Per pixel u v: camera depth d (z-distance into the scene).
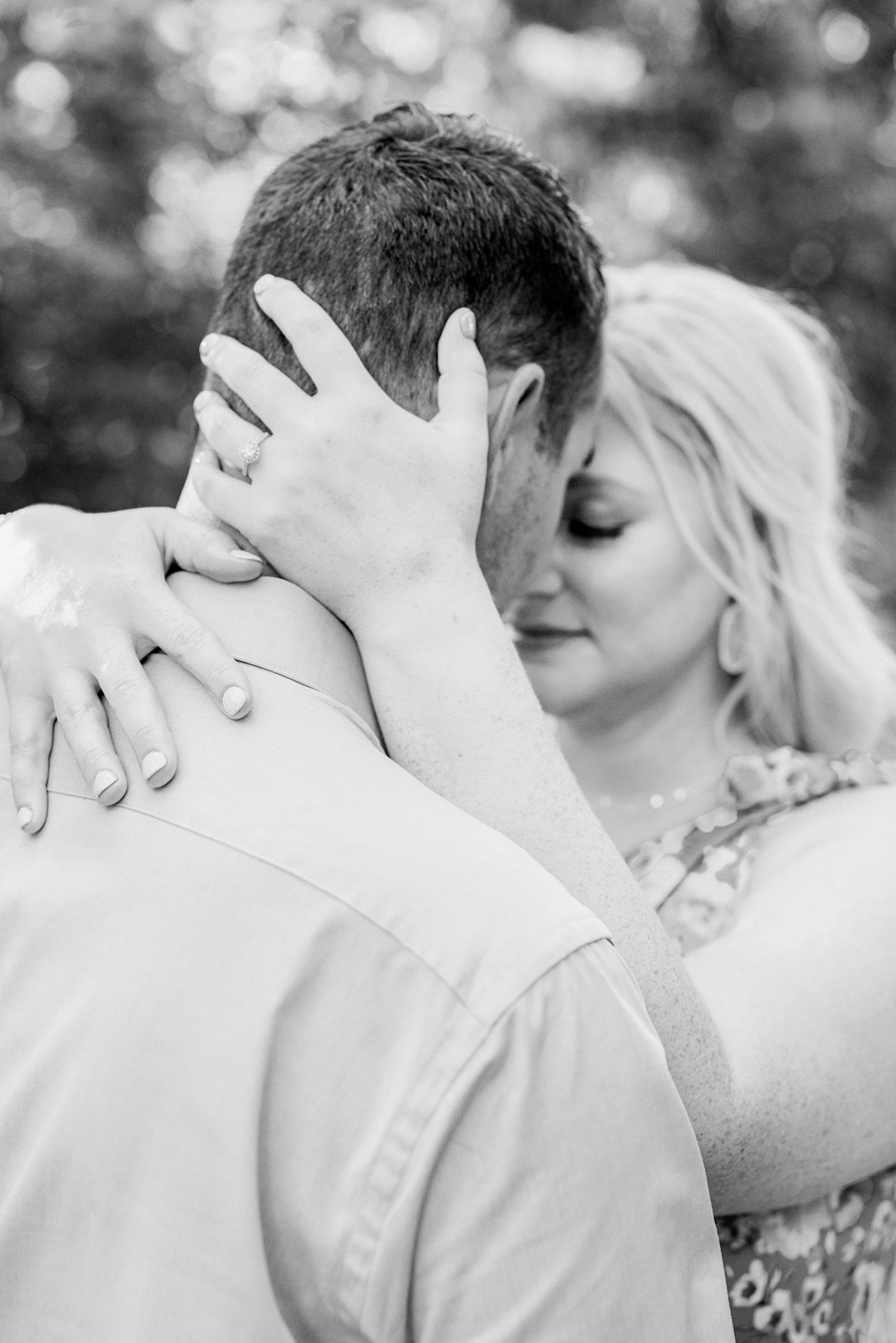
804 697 1.72
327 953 0.93
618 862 1.13
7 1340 0.93
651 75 8.20
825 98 8.39
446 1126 0.89
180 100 6.76
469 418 1.15
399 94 7.37
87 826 1.02
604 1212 0.92
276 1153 0.91
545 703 1.68
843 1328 1.40
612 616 1.64
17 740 1.07
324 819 0.97
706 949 1.32
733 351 1.66
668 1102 0.96
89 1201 0.92
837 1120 1.24
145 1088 0.92
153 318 6.75
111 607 1.09
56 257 6.37
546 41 8.34
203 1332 0.89
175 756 1.01
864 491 8.03
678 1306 0.95
